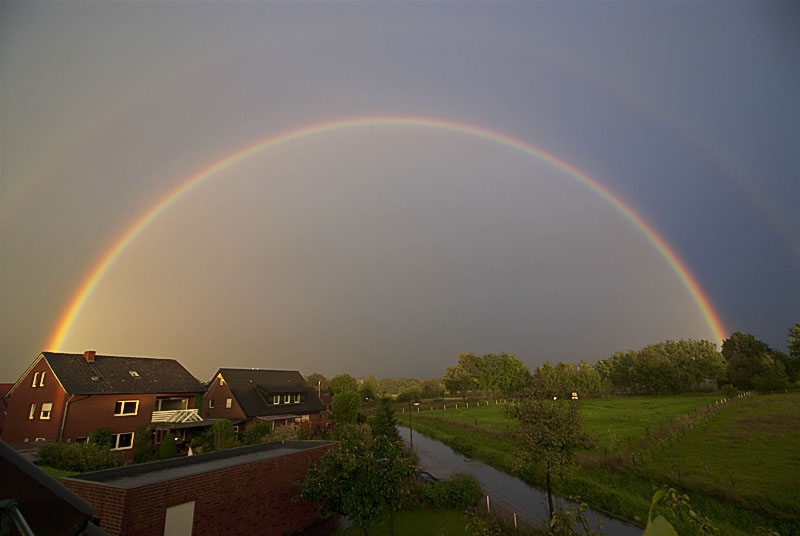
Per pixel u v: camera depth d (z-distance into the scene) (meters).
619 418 37.16
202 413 34.12
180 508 10.66
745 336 70.44
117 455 25.08
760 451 21.03
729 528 13.56
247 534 12.27
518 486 21.91
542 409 12.63
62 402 25.22
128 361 31.55
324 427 35.22
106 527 9.68
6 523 1.63
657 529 0.87
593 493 18.33
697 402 49.62
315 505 14.85
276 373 41.12
